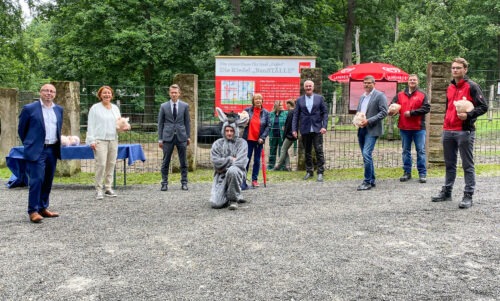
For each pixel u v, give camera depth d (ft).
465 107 21.85
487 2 135.23
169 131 29.96
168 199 26.76
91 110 27.48
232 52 78.07
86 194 29.14
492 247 16.66
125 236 18.67
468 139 22.52
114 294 13.03
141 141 51.52
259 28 77.56
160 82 81.56
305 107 33.14
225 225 20.03
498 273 14.32
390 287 13.32
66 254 16.51
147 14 82.58
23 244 17.81
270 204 24.44
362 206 23.40
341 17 114.21
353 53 138.00
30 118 21.38
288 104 38.65
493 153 45.39
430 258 15.61
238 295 12.84
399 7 110.32
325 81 138.62
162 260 15.69
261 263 15.24
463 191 24.56
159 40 77.25
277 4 74.54
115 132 27.99
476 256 15.78
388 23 121.29
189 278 14.07
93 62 79.20
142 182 34.24
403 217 20.97
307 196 26.53
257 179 33.53
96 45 80.69
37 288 13.53
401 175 34.35
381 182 31.17
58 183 34.40
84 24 77.56
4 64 86.74
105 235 18.89
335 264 15.07
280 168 38.86
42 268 15.14
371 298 12.62
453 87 23.00
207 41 74.23
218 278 14.05
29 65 86.43
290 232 18.72
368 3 106.32
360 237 17.95
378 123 27.94
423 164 30.81
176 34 75.31
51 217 22.36
